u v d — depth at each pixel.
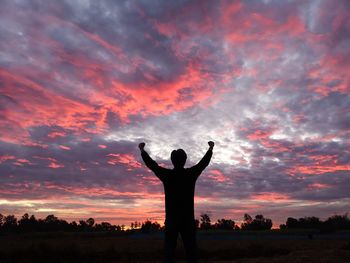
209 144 4.86
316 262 11.51
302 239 35.78
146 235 42.50
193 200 4.62
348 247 18.64
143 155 4.75
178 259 16.34
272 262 12.21
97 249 19.23
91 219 65.88
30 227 65.19
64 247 18.03
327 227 58.12
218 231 54.12
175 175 4.61
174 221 4.48
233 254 18.94
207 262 16.08
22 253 16.95
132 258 17.20
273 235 44.66
